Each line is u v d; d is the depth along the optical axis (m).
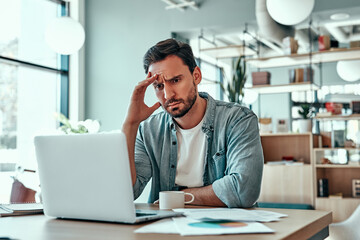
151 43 5.87
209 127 1.77
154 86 1.75
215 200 1.58
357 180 4.70
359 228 2.63
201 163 1.79
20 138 5.19
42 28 5.62
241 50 6.08
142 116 1.74
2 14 5.04
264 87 5.50
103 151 1.18
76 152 1.23
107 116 5.96
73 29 4.43
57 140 1.27
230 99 5.74
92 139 1.20
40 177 1.32
